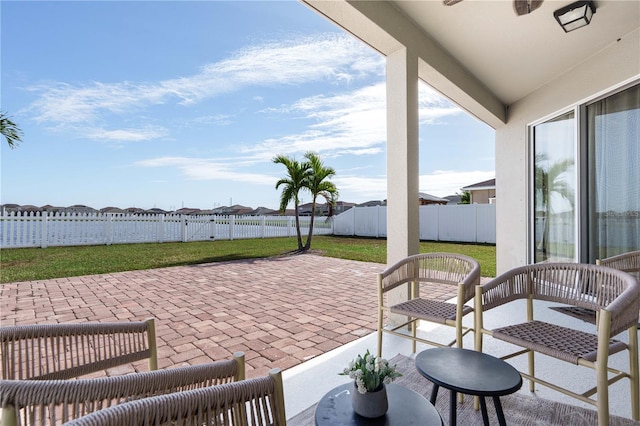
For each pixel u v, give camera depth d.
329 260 7.93
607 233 3.74
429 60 3.43
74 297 4.45
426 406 1.23
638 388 1.75
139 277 5.78
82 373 1.21
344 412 1.20
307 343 2.97
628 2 2.88
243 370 1.06
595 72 3.79
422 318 2.21
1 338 1.07
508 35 3.40
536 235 5.00
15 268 6.45
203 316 3.73
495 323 3.40
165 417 0.68
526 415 1.87
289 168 9.98
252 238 13.52
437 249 10.23
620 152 3.60
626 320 1.60
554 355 1.61
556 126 4.57
